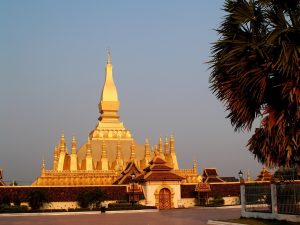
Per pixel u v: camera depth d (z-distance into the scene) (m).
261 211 35.62
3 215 49.25
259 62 23.86
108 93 97.69
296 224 29.62
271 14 23.44
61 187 59.59
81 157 86.56
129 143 91.88
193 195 64.81
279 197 33.44
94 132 93.25
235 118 25.53
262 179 76.81
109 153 88.56
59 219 42.12
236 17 24.55
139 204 57.72
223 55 25.16
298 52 21.86
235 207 60.84
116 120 96.75
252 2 24.27
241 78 23.84
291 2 23.70
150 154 84.25
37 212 50.94
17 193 57.34
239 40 24.52
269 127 23.34
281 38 22.50
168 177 61.25
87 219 41.47
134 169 70.75
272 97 24.14
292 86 22.44
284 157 23.97
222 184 67.44
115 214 49.78
